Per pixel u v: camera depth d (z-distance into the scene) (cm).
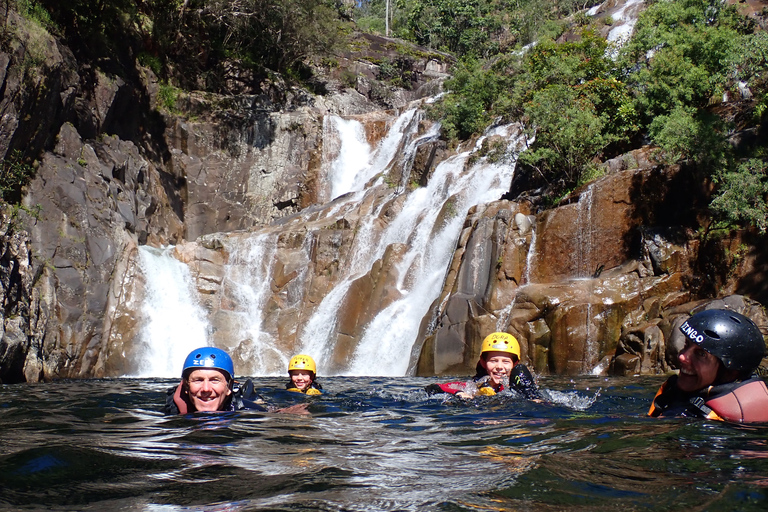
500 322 1588
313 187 2978
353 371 1836
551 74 2344
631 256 1623
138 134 2678
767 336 1304
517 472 303
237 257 2206
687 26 2020
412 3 5950
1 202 1688
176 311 2009
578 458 332
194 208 2786
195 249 2177
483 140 2444
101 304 1859
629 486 270
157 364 1895
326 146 3102
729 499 243
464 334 1598
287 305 2125
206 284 2122
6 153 1755
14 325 1534
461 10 5312
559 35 3578
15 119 1759
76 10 2392
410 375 1658
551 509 239
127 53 2711
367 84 4003
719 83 1906
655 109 1994
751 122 1812
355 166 3153
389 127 3253
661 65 1947
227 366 569
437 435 444
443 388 723
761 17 2252
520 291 1576
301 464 335
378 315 1905
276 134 3036
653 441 371
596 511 236
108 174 2181
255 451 378
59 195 1891
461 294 1662
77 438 425
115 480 295
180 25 3061
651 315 1477
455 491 270
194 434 445
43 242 1795
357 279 1969
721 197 1464
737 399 427
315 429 475
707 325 434
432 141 2656
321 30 3553
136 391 1005
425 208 2220
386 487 281
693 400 446
